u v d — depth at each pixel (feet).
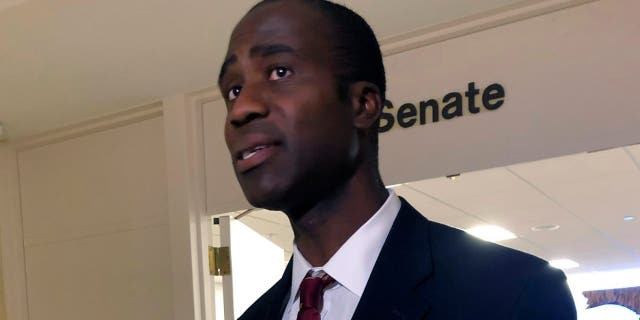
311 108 1.99
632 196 15.21
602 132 5.83
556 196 14.96
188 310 7.74
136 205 8.47
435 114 6.61
